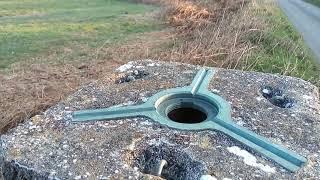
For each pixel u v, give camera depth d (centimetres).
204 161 26
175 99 34
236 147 28
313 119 32
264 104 34
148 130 29
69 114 31
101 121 30
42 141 28
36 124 30
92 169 25
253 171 26
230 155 27
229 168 26
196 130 29
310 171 26
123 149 27
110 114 31
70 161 26
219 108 32
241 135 29
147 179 25
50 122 30
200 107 33
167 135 28
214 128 29
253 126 30
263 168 26
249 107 33
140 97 34
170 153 27
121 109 31
